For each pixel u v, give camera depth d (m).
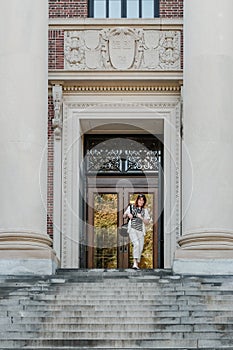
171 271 22.20
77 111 26.98
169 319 17.78
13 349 16.61
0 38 23.11
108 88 27.06
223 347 16.69
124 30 26.98
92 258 27.92
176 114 27.03
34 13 23.27
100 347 16.84
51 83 26.84
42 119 23.11
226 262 22.22
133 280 20.28
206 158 22.78
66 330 17.36
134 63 26.92
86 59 26.95
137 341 16.94
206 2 23.38
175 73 26.84
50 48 26.97
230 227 22.73
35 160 22.77
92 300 18.67
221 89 23.06
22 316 17.86
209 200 22.69
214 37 23.27
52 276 21.33
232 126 23.14
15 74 22.89
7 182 22.59
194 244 22.47
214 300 18.62
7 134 22.70
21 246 22.22
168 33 27.02
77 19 27.05
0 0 23.27
